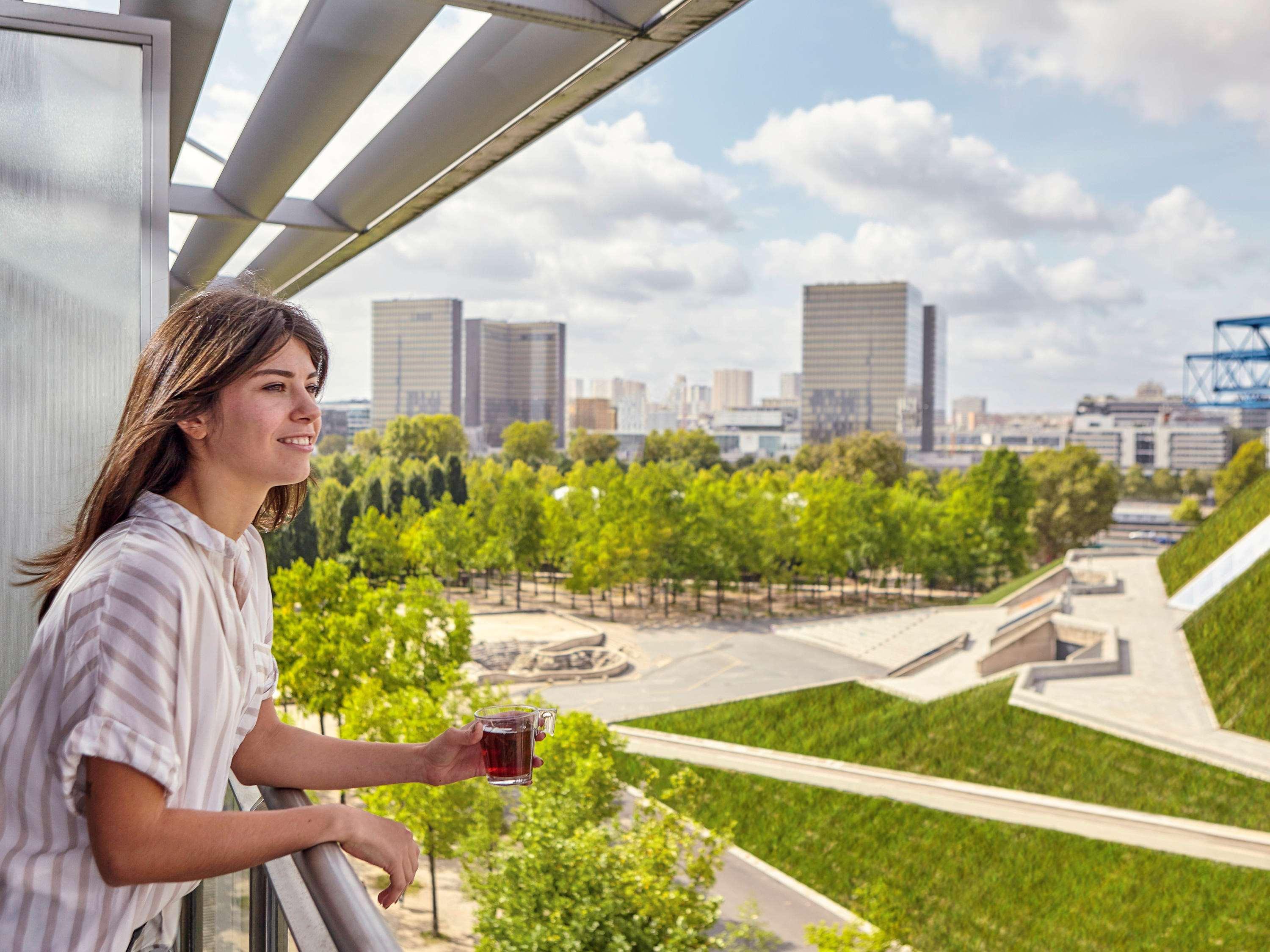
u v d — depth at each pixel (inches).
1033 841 892.0
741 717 1434.5
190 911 59.2
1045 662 1375.5
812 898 898.1
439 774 57.2
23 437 85.4
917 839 957.2
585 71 118.0
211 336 41.5
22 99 85.9
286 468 43.3
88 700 35.4
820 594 2420.0
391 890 41.7
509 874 550.3
